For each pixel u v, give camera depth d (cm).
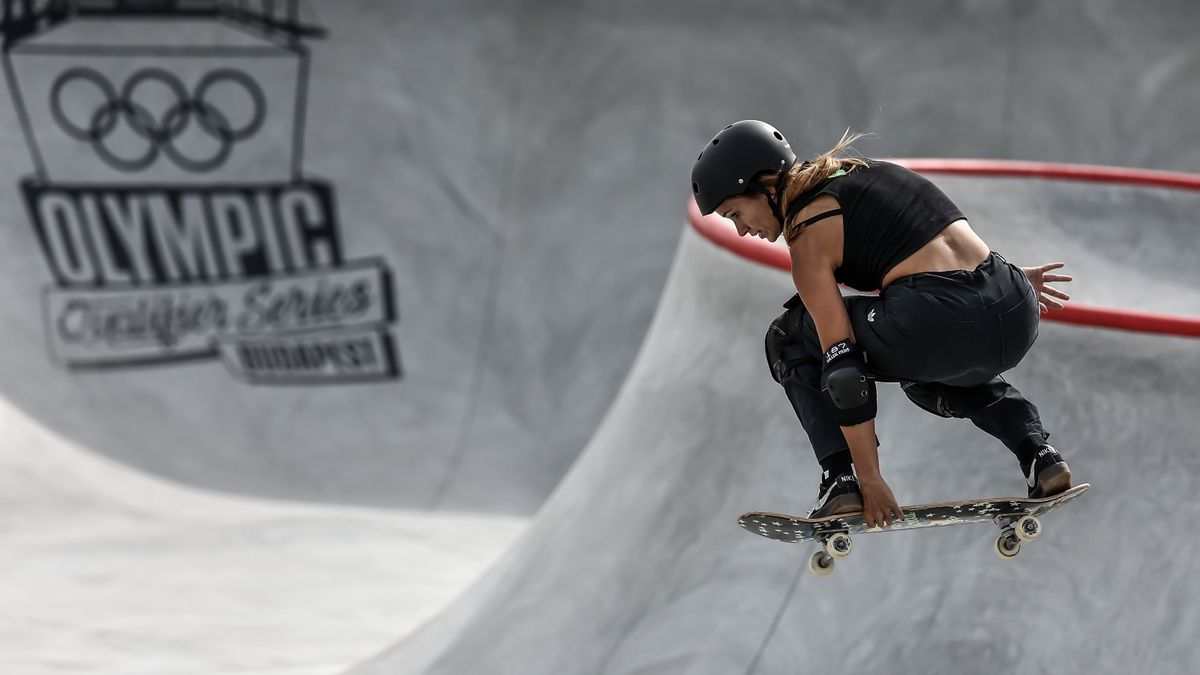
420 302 2731
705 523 1066
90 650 1598
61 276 2730
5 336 2647
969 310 612
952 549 948
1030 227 1634
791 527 645
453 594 1909
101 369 2655
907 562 956
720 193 661
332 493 2438
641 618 1045
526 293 2731
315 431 2583
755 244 1135
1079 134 2741
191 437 2561
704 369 1154
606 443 1266
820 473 1024
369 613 1809
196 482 2450
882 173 649
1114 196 1667
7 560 1947
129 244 2753
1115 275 1588
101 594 1830
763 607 994
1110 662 884
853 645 942
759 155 654
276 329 2705
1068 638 896
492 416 2605
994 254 644
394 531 2234
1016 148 2744
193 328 2700
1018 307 625
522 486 2461
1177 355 933
